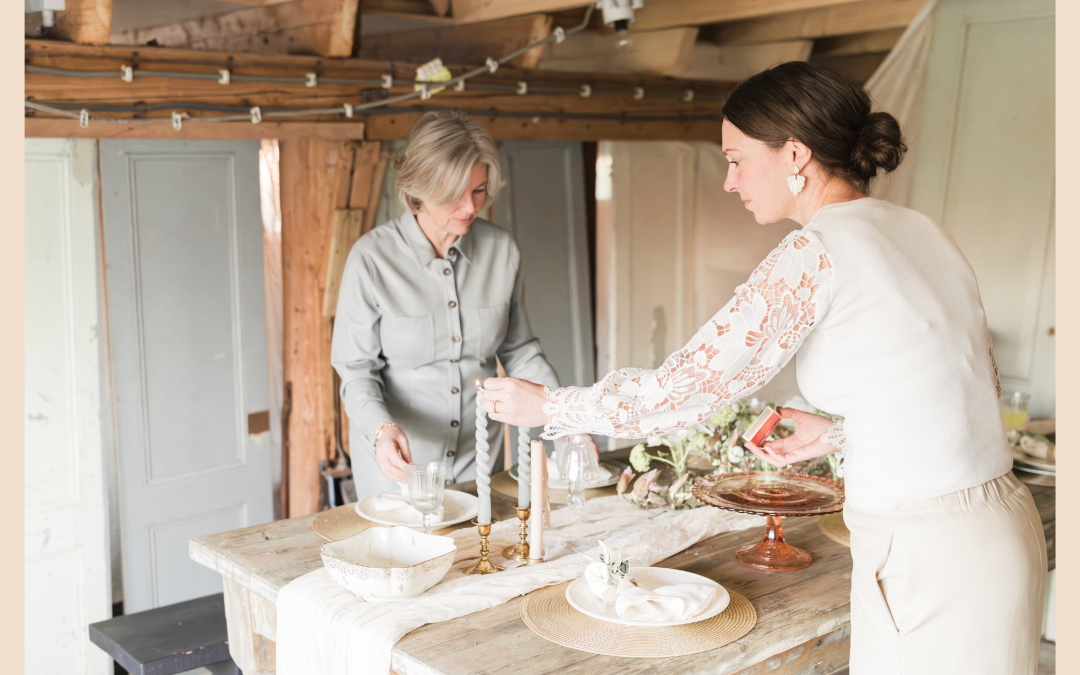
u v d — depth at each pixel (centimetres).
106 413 310
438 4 343
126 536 317
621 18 304
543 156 415
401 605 168
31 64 257
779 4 336
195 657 231
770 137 151
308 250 347
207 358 332
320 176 334
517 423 164
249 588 188
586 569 172
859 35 431
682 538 203
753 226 467
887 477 144
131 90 277
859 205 150
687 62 396
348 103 325
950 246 153
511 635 158
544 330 424
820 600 172
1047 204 330
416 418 255
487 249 264
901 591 144
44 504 296
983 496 144
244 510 349
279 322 353
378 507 219
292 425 361
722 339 145
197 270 326
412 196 242
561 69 390
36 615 298
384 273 248
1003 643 143
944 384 142
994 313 347
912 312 141
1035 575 145
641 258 433
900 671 146
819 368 149
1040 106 328
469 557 193
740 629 159
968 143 345
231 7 339
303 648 172
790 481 213
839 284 142
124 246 307
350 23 312
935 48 348
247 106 301
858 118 150
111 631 243
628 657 150
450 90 347
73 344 297
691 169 446
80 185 294
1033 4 325
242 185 335
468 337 258
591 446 217
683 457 235
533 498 189
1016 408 274
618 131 401
